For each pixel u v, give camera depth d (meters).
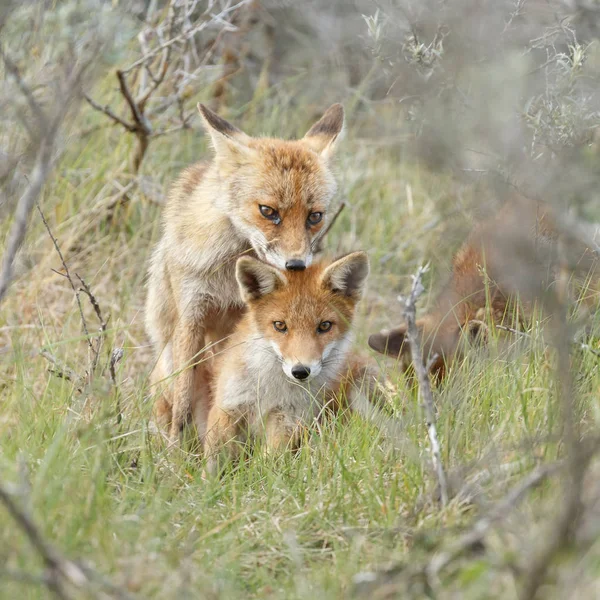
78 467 7.76
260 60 19.58
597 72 10.27
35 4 12.58
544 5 11.39
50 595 5.77
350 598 5.99
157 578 6.20
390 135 17.27
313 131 12.92
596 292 10.02
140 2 17.23
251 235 11.32
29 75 11.90
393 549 6.94
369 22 12.04
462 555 6.04
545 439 7.02
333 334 10.80
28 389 9.41
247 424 10.92
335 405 10.98
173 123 16.67
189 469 9.62
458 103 9.95
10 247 7.02
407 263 15.72
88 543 6.60
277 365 10.73
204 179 12.09
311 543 7.40
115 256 14.66
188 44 16.62
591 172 8.26
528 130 9.62
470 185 12.27
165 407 12.25
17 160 8.75
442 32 10.91
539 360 9.12
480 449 8.00
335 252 15.75
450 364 10.64
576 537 5.32
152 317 12.80
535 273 9.32
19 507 5.91
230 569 6.76
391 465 8.52
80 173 15.05
